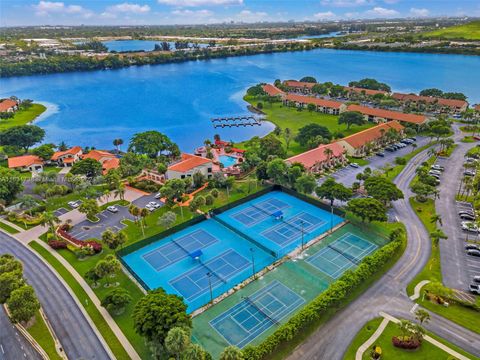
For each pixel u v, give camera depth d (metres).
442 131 157.75
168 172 125.25
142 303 61.06
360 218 99.62
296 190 115.69
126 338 63.22
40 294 75.12
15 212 111.38
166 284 77.44
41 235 98.31
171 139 185.38
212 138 186.25
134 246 88.88
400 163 134.62
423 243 87.69
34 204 108.06
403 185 119.50
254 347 56.31
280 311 68.56
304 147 162.38
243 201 111.56
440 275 76.00
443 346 59.59
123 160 141.38
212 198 106.56
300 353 59.03
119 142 168.50
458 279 74.62
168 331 54.88
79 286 77.25
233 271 80.94
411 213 102.00
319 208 107.38
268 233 95.25
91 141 186.00
